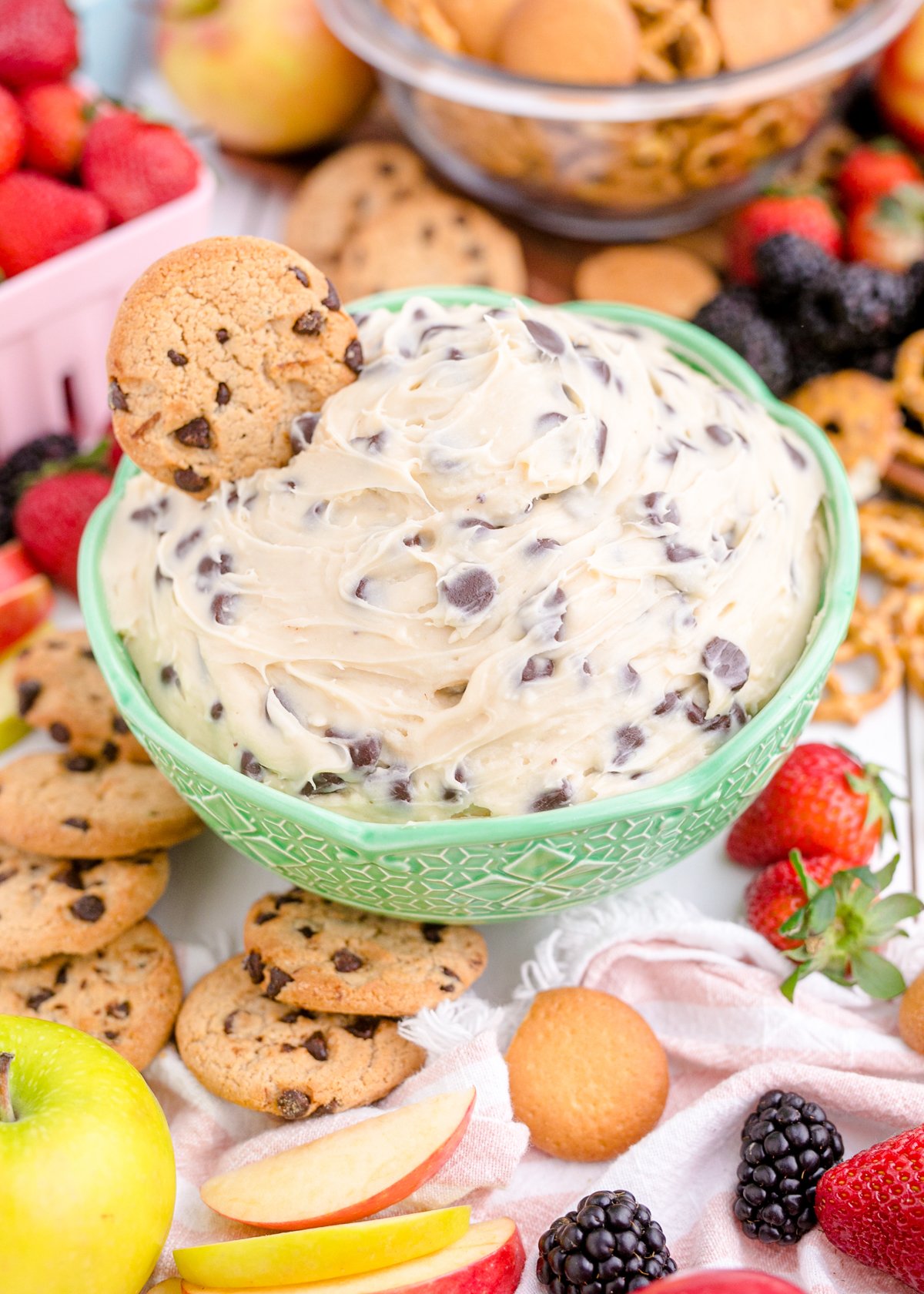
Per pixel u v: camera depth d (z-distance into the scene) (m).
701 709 0.65
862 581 0.79
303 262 0.66
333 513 0.66
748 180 0.86
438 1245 0.64
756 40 0.81
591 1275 0.63
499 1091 0.66
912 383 0.80
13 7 0.79
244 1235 0.65
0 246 0.79
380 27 0.83
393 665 0.64
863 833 0.70
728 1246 0.64
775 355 0.79
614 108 0.80
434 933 0.69
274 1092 0.66
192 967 0.70
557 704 0.64
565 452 0.65
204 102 0.90
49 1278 0.62
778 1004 0.68
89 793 0.71
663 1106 0.67
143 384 0.65
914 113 0.88
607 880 0.66
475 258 0.85
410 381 0.66
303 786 0.64
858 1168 0.63
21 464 0.80
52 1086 0.64
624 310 0.72
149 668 0.67
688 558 0.65
